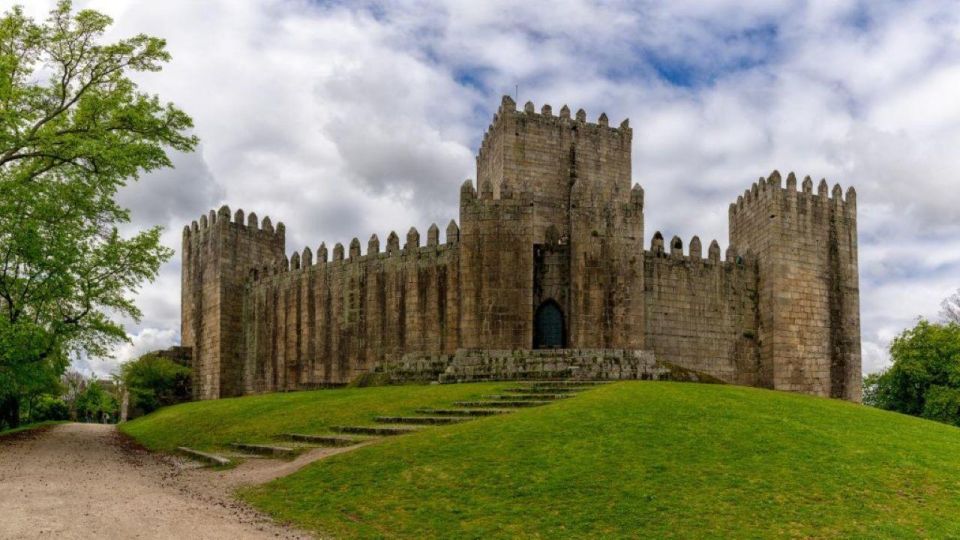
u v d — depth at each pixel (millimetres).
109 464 28453
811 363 55344
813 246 56562
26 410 78938
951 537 16500
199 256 75375
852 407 31875
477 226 46906
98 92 36031
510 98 59781
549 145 60562
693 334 54000
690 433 23688
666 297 53469
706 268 55281
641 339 48562
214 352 70062
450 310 51312
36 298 34531
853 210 58625
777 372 54188
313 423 31469
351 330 58625
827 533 16578
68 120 35719
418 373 44906
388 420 30109
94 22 35812
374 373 47281
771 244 55344
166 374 71375
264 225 74500
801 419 26594
